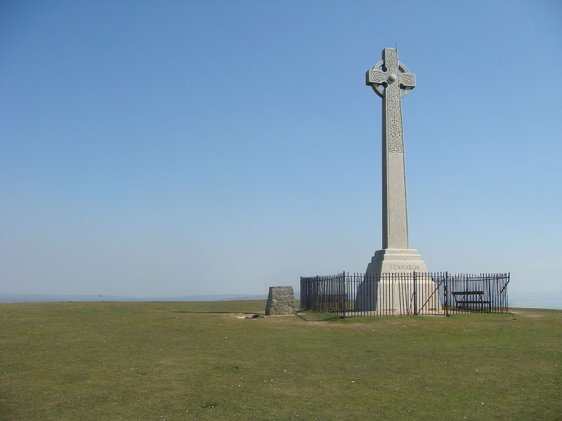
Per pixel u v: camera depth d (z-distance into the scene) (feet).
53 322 84.94
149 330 77.77
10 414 39.68
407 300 102.89
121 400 43.29
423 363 56.29
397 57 115.55
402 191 111.45
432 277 104.53
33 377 49.98
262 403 42.80
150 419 38.96
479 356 59.62
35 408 41.11
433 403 43.06
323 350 63.10
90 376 50.52
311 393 45.55
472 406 42.34
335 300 110.63
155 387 47.01
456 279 104.27
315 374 51.70
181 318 90.99
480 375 51.39
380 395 45.06
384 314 95.09
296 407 41.88
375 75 113.80
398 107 114.11
